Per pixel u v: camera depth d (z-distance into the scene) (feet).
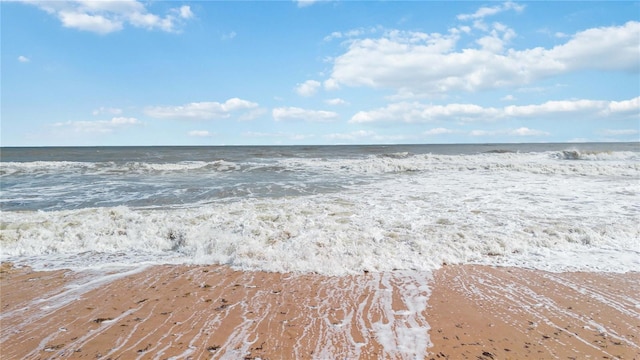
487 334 12.00
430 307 13.98
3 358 10.65
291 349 11.10
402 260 18.93
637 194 37.63
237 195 38.88
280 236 22.18
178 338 11.71
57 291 15.53
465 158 87.61
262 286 16.03
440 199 35.06
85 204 34.65
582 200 34.40
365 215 28.02
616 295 15.02
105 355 10.78
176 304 14.23
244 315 13.32
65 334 12.02
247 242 20.99
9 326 12.55
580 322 12.80
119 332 12.12
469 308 13.89
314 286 16.02
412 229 24.11
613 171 56.70
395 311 13.64
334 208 30.55
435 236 22.43
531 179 50.26
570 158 88.12
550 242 21.36
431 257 19.22
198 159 99.55
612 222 25.99
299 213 28.55
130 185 46.91
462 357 10.69
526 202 33.45
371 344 11.39
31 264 18.94
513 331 12.19
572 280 16.65
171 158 104.78
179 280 16.76
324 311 13.64
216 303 14.32
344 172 62.23
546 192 39.01
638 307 13.94
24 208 33.01
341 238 21.72
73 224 24.82
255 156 113.29
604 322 12.80
